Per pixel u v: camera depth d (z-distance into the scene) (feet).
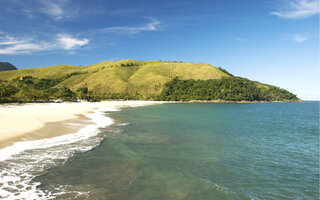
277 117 198.80
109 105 341.00
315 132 105.29
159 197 31.17
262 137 86.89
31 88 374.02
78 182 35.12
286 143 75.72
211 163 48.83
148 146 63.00
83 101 460.96
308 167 48.24
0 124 80.84
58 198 29.14
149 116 167.02
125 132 85.25
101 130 86.84
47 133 71.51
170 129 99.66
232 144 70.69
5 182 33.58
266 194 33.96
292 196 33.63
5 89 279.69
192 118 162.81
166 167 44.62
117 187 33.83
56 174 38.04
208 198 31.53
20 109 169.17
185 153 56.65
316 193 34.88
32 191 30.94
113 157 50.03
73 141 63.67
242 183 37.96
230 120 157.79
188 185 35.86
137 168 43.19
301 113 266.57
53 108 199.52
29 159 45.09
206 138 79.71
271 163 50.70
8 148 51.26
